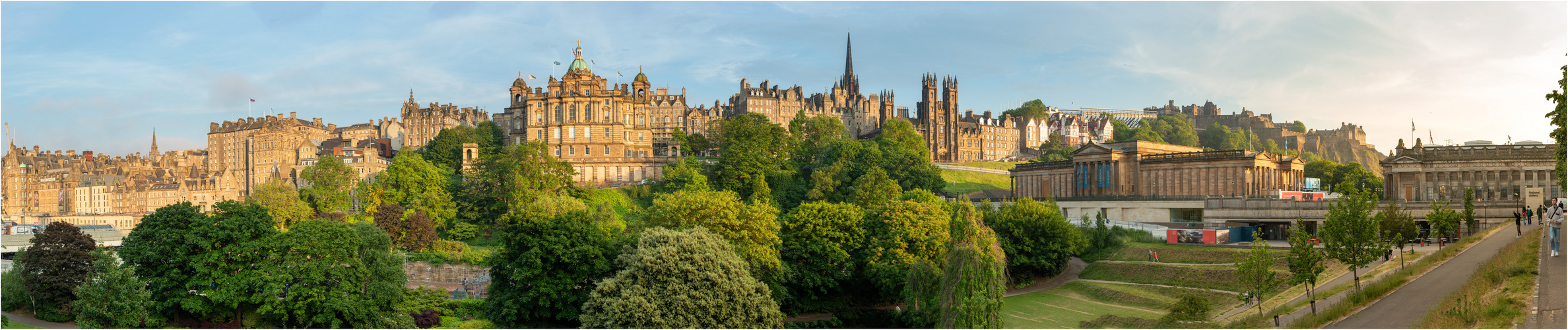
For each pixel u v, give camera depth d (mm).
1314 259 73375
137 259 90062
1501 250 78250
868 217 114750
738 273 86250
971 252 78062
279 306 88312
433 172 192625
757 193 199375
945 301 78312
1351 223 73812
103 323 84750
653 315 80500
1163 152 195250
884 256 105062
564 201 157250
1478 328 52969
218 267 89562
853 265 107562
